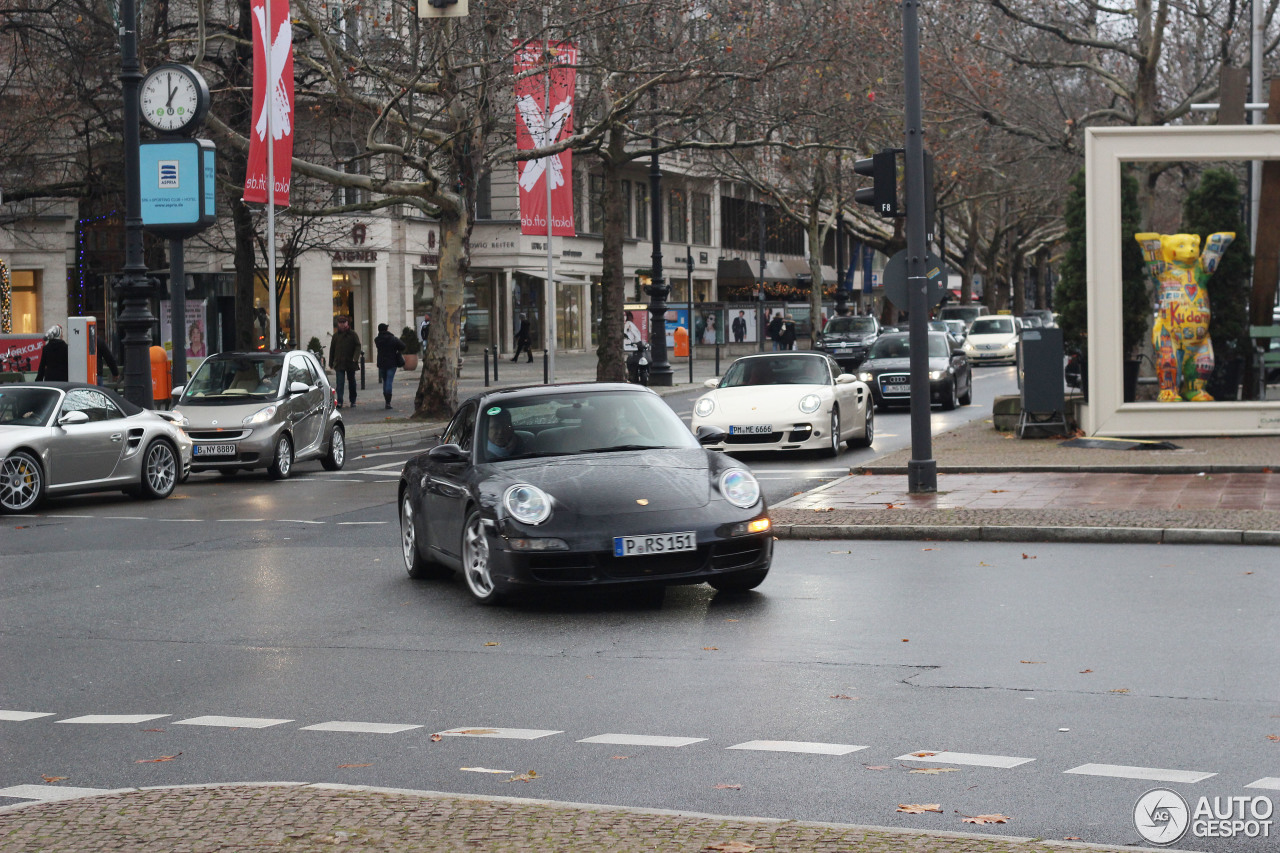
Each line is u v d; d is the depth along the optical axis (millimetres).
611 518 12344
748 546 12664
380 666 10594
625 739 8266
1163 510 17062
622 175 91062
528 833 6105
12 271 55156
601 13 36875
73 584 14859
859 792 7090
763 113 41688
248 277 41281
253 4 32219
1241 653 10219
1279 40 35531
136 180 28844
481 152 37906
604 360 50219
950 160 52250
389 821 6320
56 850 6016
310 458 27672
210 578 15117
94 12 38312
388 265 70250
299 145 48719
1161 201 72250
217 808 6590
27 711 9438
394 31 37750
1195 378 27094
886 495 19891
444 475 13984
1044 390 26844
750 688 9531
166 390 35156
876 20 40000
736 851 5809
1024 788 7102
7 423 21750
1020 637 11023
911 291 19781
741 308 81125
